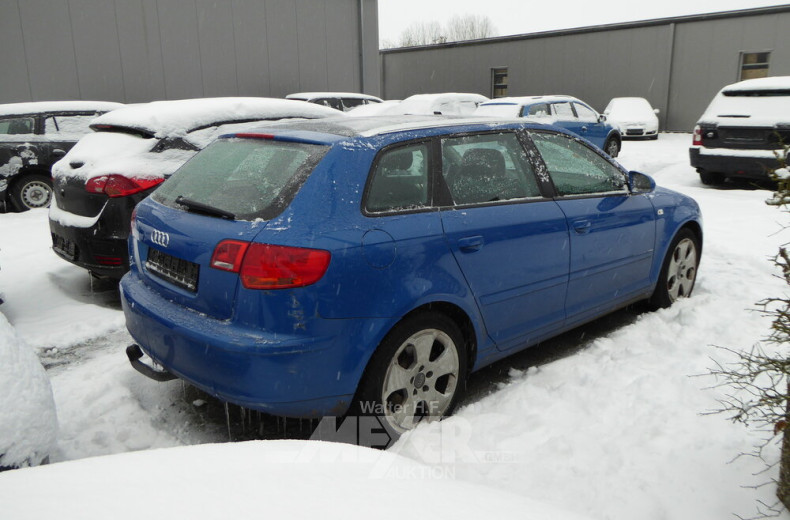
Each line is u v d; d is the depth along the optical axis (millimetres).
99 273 4844
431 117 3660
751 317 4355
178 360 2822
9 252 6426
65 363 3963
